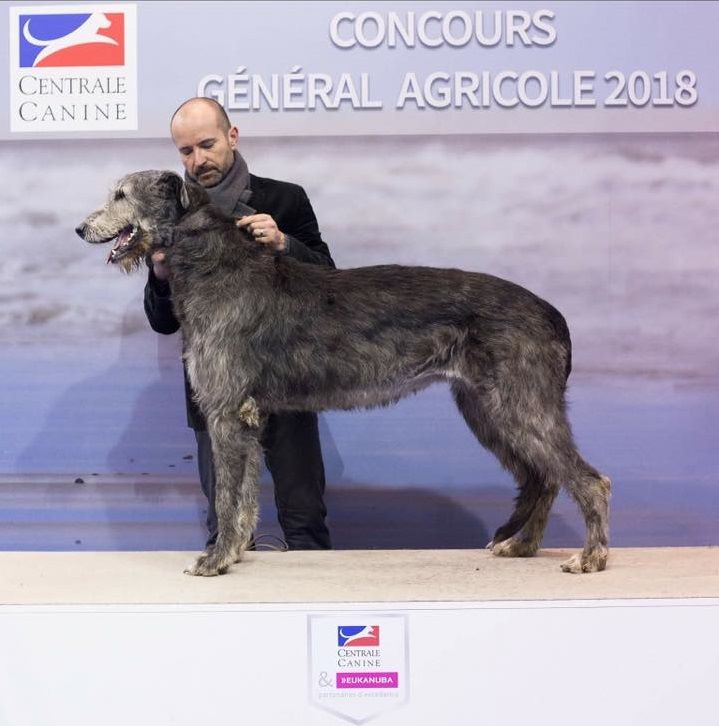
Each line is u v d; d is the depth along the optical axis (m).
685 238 4.60
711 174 4.58
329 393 3.74
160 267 3.91
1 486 4.68
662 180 4.59
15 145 4.61
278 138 4.59
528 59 4.57
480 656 3.01
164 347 4.66
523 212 4.60
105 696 2.99
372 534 4.69
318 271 3.79
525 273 4.61
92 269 4.64
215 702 2.99
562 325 3.74
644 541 4.63
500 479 4.67
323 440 4.68
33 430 4.66
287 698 2.99
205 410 3.63
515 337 3.61
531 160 4.58
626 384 4.62
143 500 4.69
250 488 3.65
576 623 3.01
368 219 4.61
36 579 3.43
